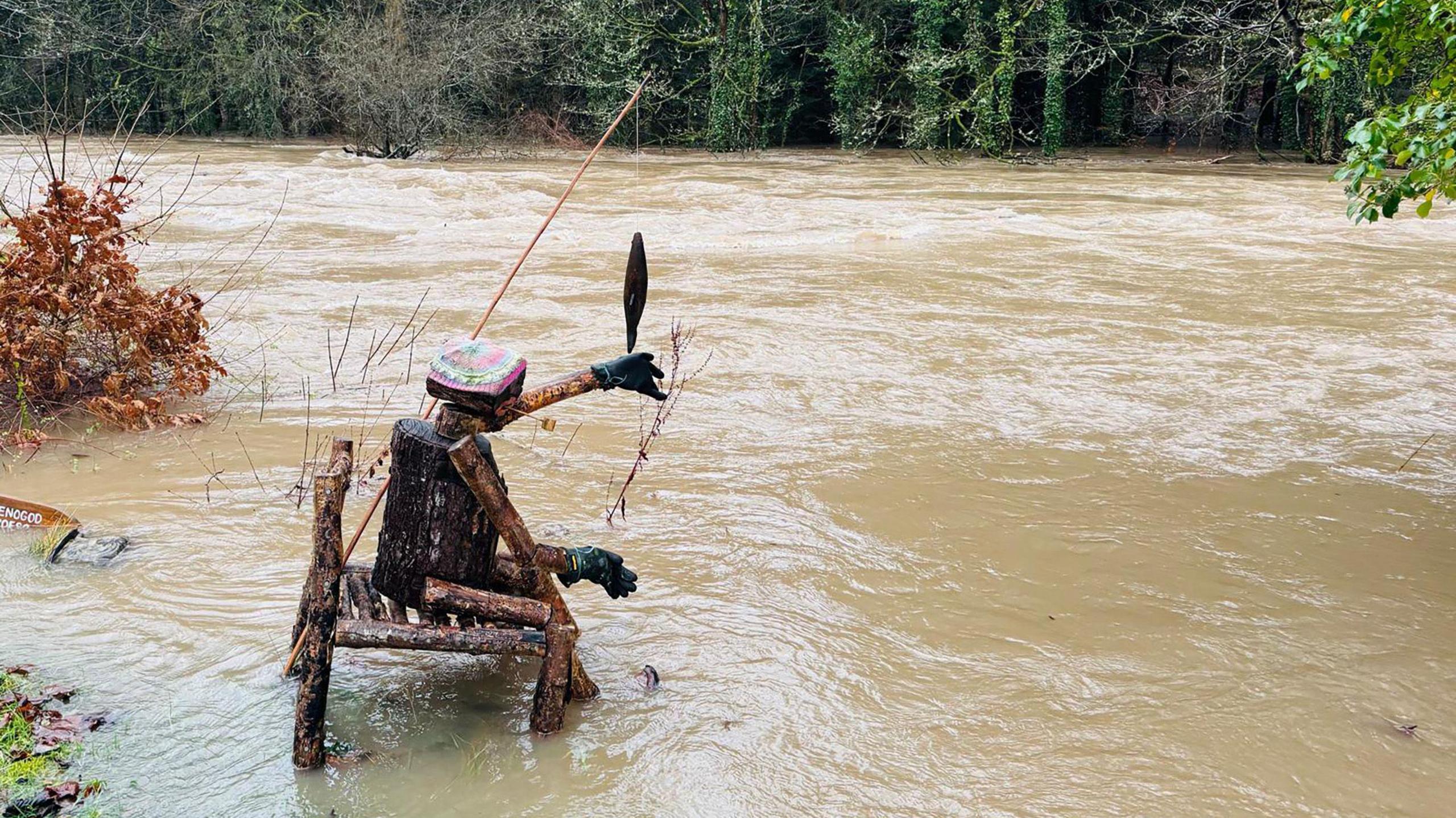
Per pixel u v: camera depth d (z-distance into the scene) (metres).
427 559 3.65
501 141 31.22
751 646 4.31
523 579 3.70
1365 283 11.99
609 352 8.69
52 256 7.05
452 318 9.82
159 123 35.00
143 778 3.46
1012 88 31.80
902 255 13.52
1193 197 20.31
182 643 4.28
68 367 7.30
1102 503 5.82
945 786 3.49
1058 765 3.61
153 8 34.19
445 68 28.38
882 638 4.40
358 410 7.27
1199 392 7.91
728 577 4.88
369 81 27.67
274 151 29.50
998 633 4.46
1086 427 7.09
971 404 7.54
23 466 6.17
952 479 6.12
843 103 32.03
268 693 3.96
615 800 3.40
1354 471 6.38
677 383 7.89
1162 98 33.41
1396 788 3.53
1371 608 4.73
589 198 19.16
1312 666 4.25
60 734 3.64
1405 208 18.00
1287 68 26.06
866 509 5.67
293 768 3.53
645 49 31.94
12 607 4.53
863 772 3.55
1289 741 3.77
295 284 11.27
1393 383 8.21
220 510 5.56
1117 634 4.46
